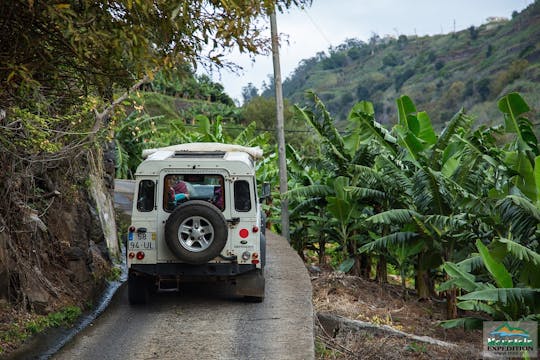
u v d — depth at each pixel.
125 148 34.56
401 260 14.77
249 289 10.38
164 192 10.09
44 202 10.36
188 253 9.59
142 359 7.84
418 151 14.87
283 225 19.20
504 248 11.48
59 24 6.26
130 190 25.95
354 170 16.67
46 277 9.81
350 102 181.88
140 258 10.03
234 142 26.30
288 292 11.37
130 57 6.72
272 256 15.05
